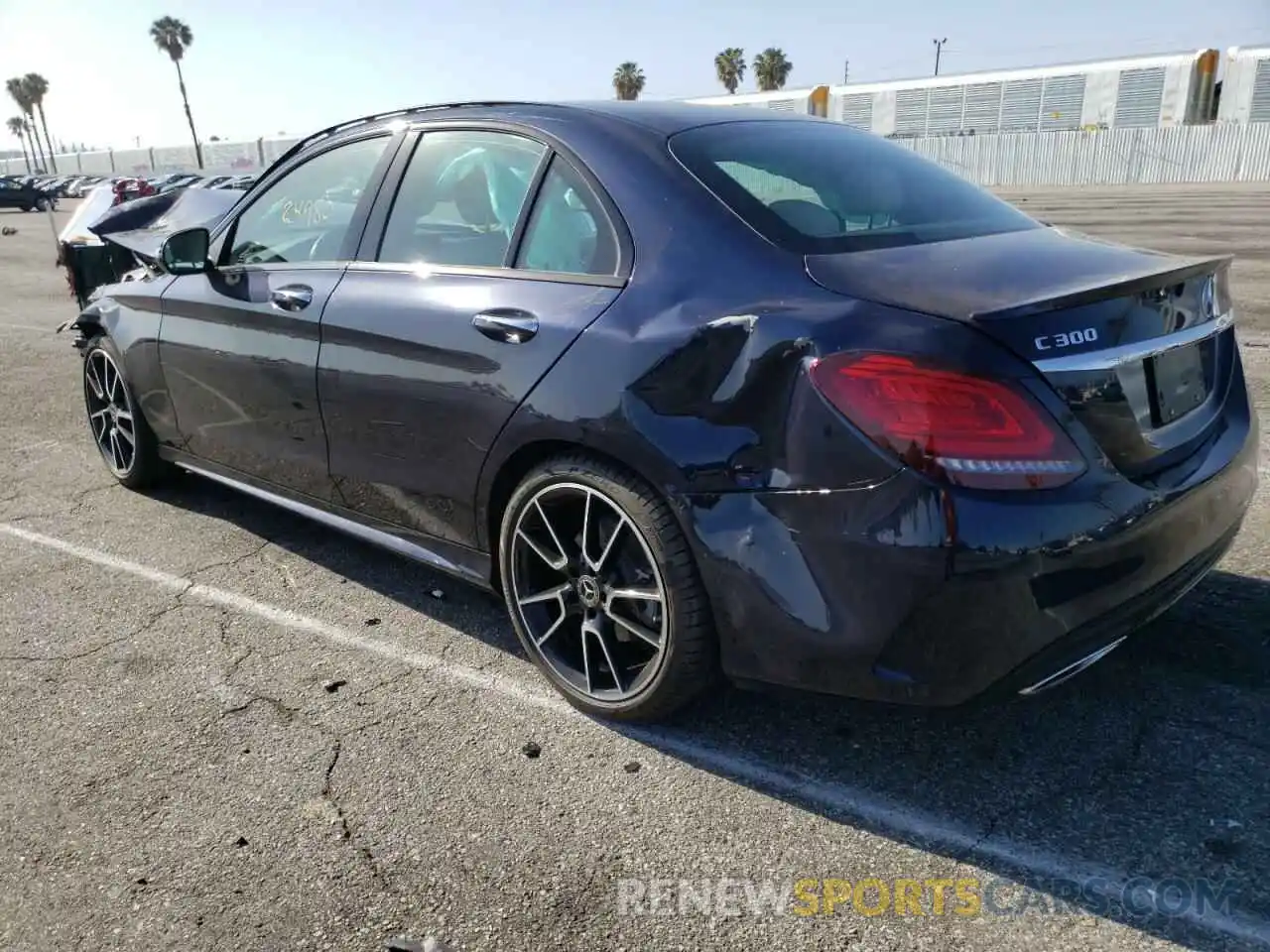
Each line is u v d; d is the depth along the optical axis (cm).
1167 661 297
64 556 410
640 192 269
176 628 346
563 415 261
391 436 317
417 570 391
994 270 236
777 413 225
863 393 212
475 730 281
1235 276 1014
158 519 451
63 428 608
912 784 251
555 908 215
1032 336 208
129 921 215
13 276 1514
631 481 256
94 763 270
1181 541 233
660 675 263
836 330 220
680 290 250
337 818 246
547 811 246
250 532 434
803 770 259
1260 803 237
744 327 233
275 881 226
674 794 251
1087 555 211
